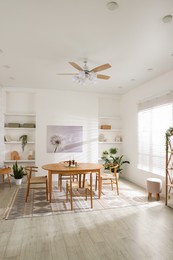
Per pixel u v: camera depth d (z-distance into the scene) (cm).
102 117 607
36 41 281
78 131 580
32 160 552
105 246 227
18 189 460
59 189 459
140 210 334
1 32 257
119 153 633
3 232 257
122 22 233
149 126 467
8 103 564
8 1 198
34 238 243
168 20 226
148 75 429
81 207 346
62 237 246
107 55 327
